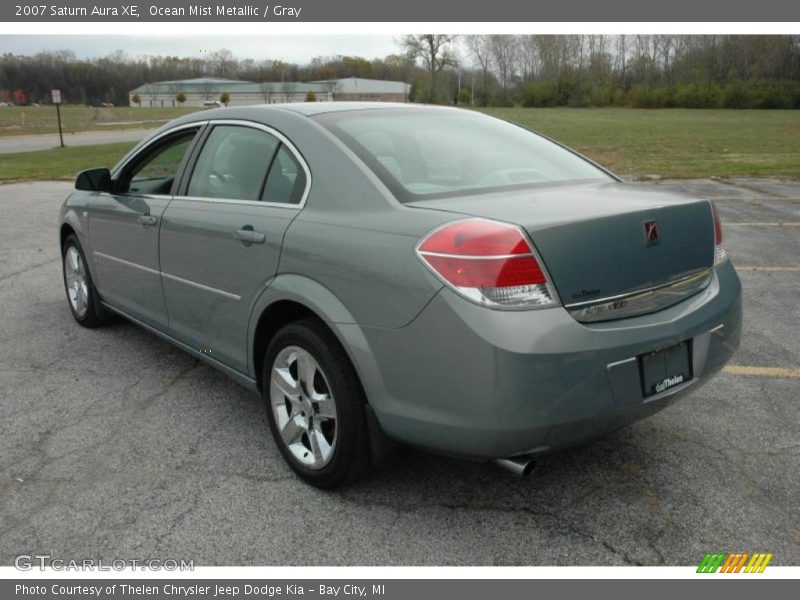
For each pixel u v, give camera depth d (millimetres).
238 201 3361
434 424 2465
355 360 2648
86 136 43750
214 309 3490
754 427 3502
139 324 4457
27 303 5984
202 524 2771
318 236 2818
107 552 2609
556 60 93125
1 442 3463
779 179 15000
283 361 3080
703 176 15641
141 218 4023
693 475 3062
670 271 2682
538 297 2326
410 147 3109
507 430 2330
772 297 5809
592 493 2938
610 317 2488
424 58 91812
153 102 114750
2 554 2605
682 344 2676
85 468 3205
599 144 28359
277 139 3262
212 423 3664
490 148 3336
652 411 2627
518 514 2807
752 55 82812
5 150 31359
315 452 2953
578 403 2375
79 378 4289
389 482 3045
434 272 2395
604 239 2461
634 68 90062
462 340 2330
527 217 2424
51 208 11852
